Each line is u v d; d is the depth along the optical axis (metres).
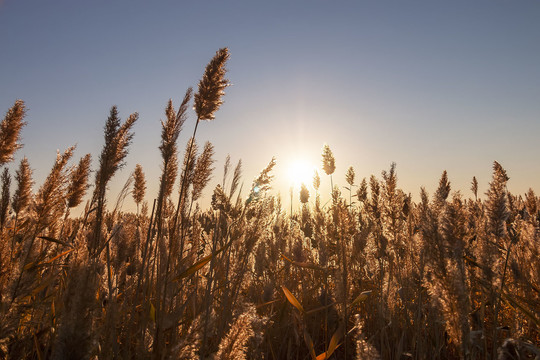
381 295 3.45
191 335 2.29
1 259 2.47
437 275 2.19
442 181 4.18
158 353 2.25
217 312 3.10
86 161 3.79
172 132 2.93
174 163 3.00
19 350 2.45
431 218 2.33
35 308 2.84
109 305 2.32
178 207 2.78
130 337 2.74
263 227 3.01
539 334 3.13
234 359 2.11
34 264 2.81
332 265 4.14
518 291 3.03
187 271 2.50
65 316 1.82
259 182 2.90
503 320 3.30
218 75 3.16
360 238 3.70
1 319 2.32
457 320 2.11
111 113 3.06
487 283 2.46
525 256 3.06
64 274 3.37
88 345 1.81
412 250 3.20
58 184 2.91
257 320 2.56
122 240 3.54
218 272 3.17
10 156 3.20
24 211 3.16
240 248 2.96
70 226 3.87
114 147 3.04
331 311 3.87
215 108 3.15
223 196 2.87
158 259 2.73
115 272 3.44
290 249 4.48
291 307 3.95
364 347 1.92
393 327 3.39
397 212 3.67
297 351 3.32
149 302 2.56
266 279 4.23
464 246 2.23
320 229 4.44
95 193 3.12
